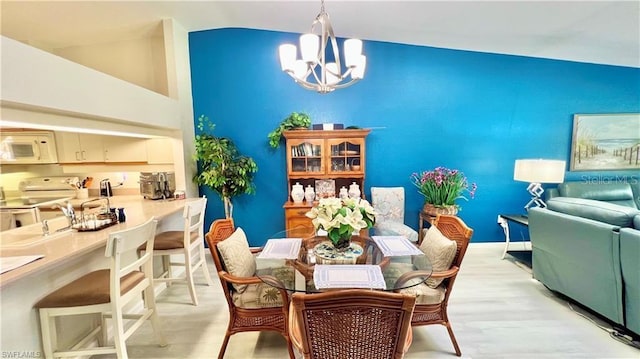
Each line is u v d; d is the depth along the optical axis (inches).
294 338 64.0
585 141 161.2
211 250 76.6
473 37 138.8
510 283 120.2
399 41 151.9
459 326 91.9
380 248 82.3
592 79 157.9
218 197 163.3
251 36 154.0
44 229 84.9
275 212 164.4
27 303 64.6
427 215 150.2
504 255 147.9
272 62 155.6
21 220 108.7
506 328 90.5
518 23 122.0
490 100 158.1
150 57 149.4
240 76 156.3
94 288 68.1
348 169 151.6
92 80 88.1
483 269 134.2
